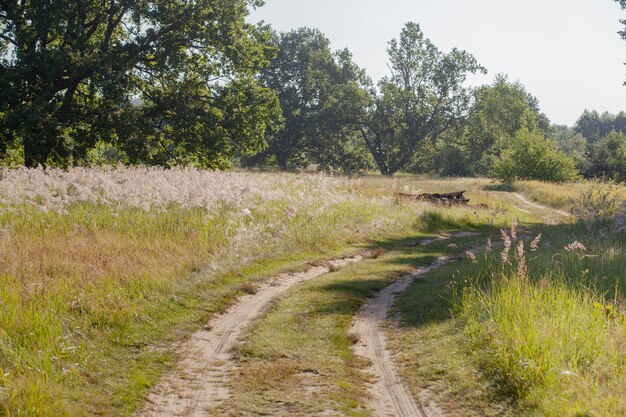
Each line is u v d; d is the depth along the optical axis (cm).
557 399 615
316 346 902
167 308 1069
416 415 662
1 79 3131
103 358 819
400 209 2609
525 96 11269
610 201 1944
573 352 721
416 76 7869
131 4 3559
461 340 859
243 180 2377
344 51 8175
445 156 8088
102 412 658
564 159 5725
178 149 3925
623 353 722
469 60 7744
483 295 1017
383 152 8381
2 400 630
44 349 777
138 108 3688
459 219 2694
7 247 1212
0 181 1928
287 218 1911
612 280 1089
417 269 1554
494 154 7950
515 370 700
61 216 1555
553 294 915
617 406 582
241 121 3747
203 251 1422
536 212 3619
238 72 3888
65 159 3347
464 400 684
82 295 986
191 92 3834
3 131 3089
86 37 3528
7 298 906
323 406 682
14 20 3406
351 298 1195
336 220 2098
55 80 3450
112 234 1448
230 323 1029
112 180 2156
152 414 667
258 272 1404
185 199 1816
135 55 3638
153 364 826
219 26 3709
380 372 803
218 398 713
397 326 1008
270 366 816
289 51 8200
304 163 8194
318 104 8188
